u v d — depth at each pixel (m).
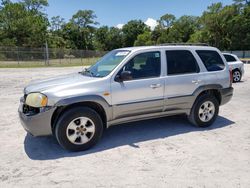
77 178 3.22
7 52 31.03
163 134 4.85
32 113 3.83
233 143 4.39
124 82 4.25
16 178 3.22
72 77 4.52
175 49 4.88
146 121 5.68
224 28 62.38
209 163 3.62
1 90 10.26
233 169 3.44
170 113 4.88
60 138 3.91
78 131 4.01
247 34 58.88
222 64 5.45
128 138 4.64
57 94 3.79
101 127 4.20
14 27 52.66
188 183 3.09
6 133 4.91
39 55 32.97
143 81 4.41
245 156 3.85
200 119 5.16
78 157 3.84
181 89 4.82
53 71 21.34
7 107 7.12
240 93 9.47
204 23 64.88
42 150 4.10
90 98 3.95
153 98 4.54
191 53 5.05
